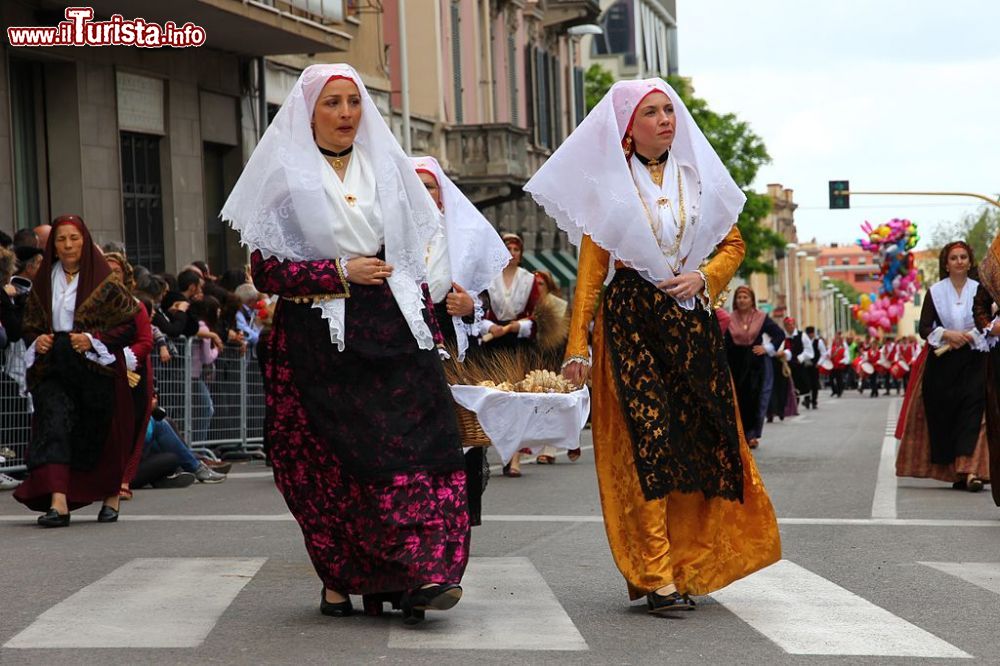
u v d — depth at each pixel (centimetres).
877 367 5631
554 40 5175
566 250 5131
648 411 736
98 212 2342
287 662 620
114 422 1152
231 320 1855
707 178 761
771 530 757
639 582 734
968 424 1377
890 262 5419
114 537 1052
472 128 3909
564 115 5328
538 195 753
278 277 705
